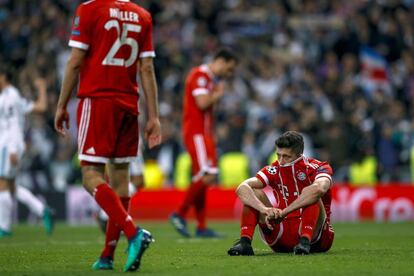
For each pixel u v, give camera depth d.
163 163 62.97
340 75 71.00
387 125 60.31
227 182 59.88
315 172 23.75
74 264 22.69
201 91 38.97
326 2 81.69
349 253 24.98
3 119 39.03
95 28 20.66
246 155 61.78
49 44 75.88
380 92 65.19
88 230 46.47
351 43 72.94
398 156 60.12
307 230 23.69
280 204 24.27
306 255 23.61
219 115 67.75
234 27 80.88
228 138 62.41
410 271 20.03
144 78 21.58
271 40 78.88
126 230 19.72
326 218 24.33
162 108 67.44
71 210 58.28
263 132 63.19
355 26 73.44
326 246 24.95
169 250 28.33
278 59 74.69
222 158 60.50
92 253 26.89
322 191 23.00
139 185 39.66
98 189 20.22
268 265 21.27
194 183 38.66
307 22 80.31
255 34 79.25
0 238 38.69
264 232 24.58
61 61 74.81
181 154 63.66
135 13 21.28
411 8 78.25
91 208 58.06
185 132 39.56
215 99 39.22
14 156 39.09
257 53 77.38
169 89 71.38
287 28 78.25
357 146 60.25
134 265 19.77
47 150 66.38
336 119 60.91
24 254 26.47
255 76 72.81
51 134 67.69
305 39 76.88
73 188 58.59
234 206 57.81
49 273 20.22
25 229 47.59
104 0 20.94
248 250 23.98
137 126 21.45
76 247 30.97
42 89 40.44
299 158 23.81
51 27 78.44
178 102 68.62
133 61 21.17
